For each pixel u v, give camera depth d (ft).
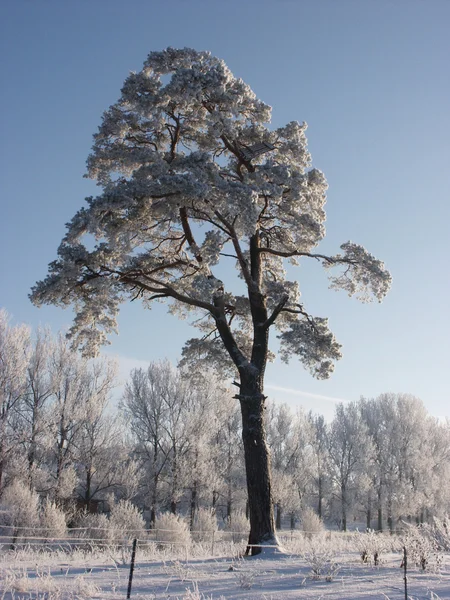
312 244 61.98
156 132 57.21
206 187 47.60
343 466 200.64
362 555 38.73
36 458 116.16
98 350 55.42
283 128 59.57
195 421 141.08
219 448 161.17
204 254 50.37
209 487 141.90
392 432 207.72
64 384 123.44
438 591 25.14
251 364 55.36
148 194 49.42
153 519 137.80
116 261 53.62
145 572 33.86
